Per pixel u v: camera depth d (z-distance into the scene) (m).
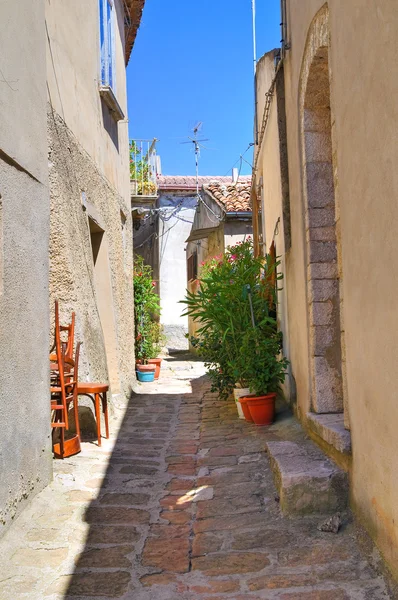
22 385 3.81
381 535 2.82
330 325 4.70
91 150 7.57
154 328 12.88
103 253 8.19
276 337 6.83
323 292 4.69
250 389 6.12
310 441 4.68
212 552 3.23
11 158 3.73
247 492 4.08
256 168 9.72
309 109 4.75
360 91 2.94
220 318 6.81
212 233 15.26
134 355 10.63
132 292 10.23
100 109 8.20
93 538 3.47
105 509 3.92
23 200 3.97
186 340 20.73
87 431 6.05
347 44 3.17
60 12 6.36
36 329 4.16
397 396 2.53
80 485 4.39
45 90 4.57
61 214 5.91
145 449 5.47
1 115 3.57
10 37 3.80
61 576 3.03
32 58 4.26
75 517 3.79
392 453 2.61
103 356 7.12
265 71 7.91
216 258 10.52
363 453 3.12
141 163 13.78
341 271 3.53
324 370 4.70
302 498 3.54
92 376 6.40
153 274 22.00
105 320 8.16
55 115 6.00
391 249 2.54
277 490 3.94
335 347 4.69
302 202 4.92
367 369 2.99
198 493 4.18
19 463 3.68
